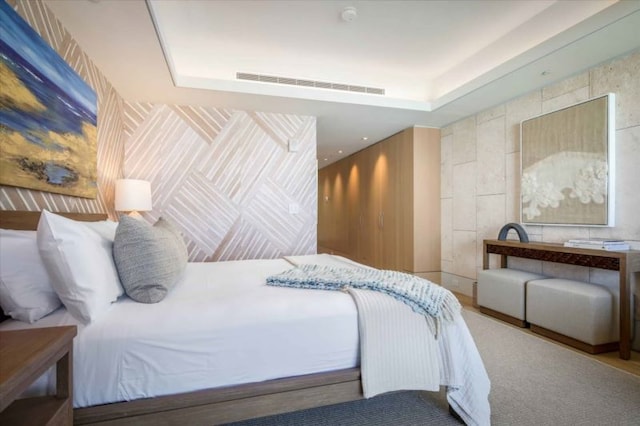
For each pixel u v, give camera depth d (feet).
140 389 3.63
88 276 3.72
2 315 3.85
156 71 8.23
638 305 7.50
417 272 13.96
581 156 8.67
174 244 5.67
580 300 7.42
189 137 10.85
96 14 5.94
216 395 3.80
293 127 11.97
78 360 3.49
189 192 10.84
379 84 11.77
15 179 4.55
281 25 8.54
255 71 10.43
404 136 14.53
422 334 4.60
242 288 5.21
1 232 3.83
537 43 8.38
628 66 7.75
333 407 5.20
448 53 10.23
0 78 4.24
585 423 4.77
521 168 10.41
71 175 6.20
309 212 12.10
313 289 5.13
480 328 9.00
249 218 11.40
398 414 4.99
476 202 12.39
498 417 4.89
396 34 9.05
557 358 7.00
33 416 2.87
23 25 4.74
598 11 7.09
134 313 3.94
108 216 8.57
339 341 4.39
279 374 4.12
